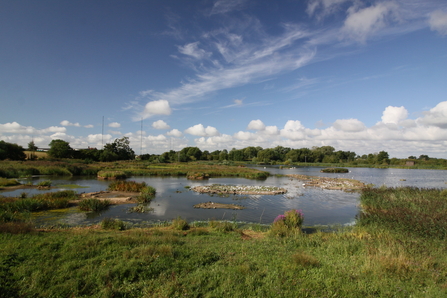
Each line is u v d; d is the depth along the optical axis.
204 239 9.90
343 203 22.02
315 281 5.80
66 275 5.49
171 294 4.94
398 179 50.12
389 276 6.30
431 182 44.22
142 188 24.78
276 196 24.38
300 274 6.28
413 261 7.28
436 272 6.53
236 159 134.50
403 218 12.91
